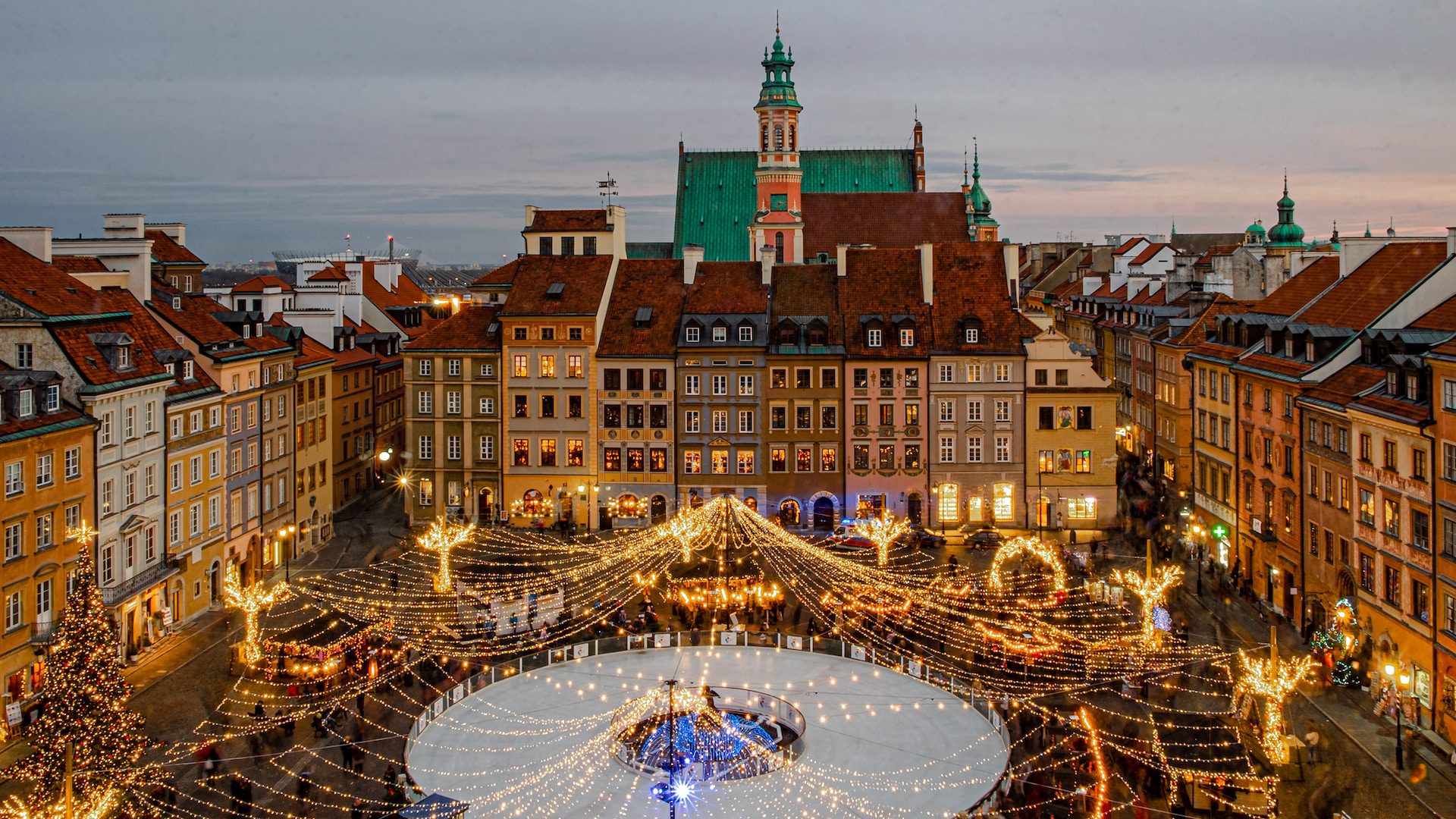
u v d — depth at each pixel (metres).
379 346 130.50
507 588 82.69
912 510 109.00
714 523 101.19
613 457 110.31
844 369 108.12
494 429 111.12
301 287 124.50
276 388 97.00
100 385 70.25
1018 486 107.81
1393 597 65.19
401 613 81.00
